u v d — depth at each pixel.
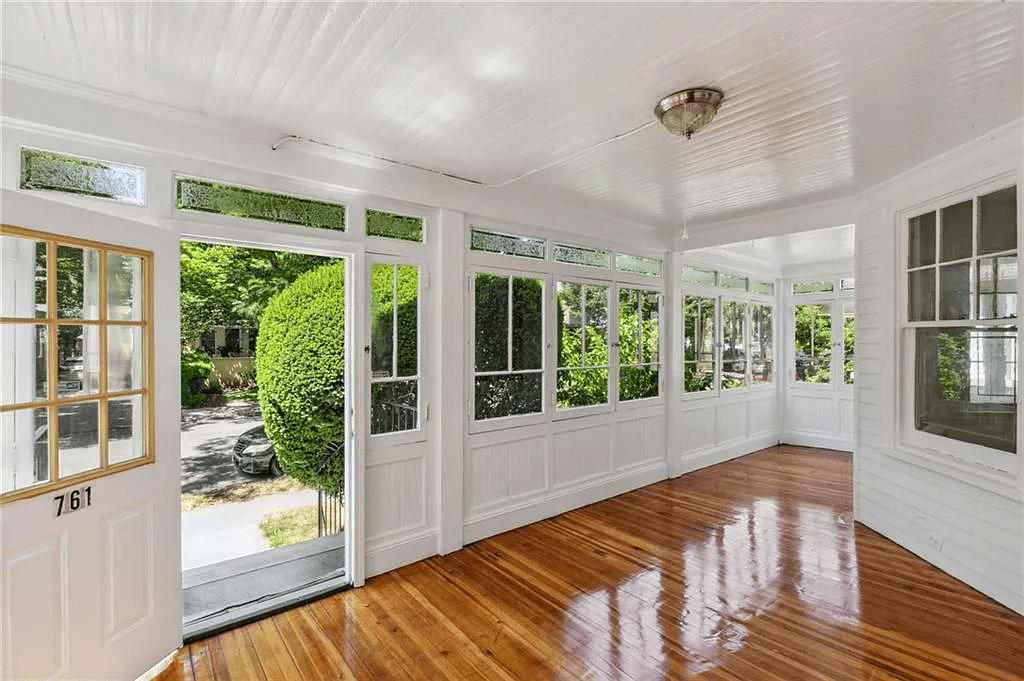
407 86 2.08
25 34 1.70
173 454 2.25
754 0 1.52
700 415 5.70
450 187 3.40
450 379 3.42
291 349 4.75
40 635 1.70
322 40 1.74
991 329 2.76
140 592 2.08
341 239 2.91
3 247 1.67
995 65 1.92
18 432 1.70
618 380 4.71
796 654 2.23
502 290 3.84
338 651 2.29
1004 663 2.14
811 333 6.76
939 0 1.52
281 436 4.76
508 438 3.83
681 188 3.59
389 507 3.14
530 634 2.41
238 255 6.66
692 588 2.85
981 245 2.79
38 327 1.76
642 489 4.84
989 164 2.65
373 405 3.09
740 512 4.16
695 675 2.09
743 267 6.29
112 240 1.98
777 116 2.39
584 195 3.79
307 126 2.47
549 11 1.57
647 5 1.54
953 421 3.02
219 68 1.94
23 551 1.65
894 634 2.37
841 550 3.36
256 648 2.31
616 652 2.26
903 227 3.37
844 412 6.45
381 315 3.13
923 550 3.18
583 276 4.40
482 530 3.63
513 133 2.57
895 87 2.10
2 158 1.95
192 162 2.39
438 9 1.56
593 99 2.20
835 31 1.69
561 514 4.14
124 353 2.07
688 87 2.09
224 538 4.36
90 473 1.89
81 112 2.08
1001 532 2.63
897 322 3.42
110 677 1.94
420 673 2.13
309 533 4.49
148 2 1.52
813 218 4.09
